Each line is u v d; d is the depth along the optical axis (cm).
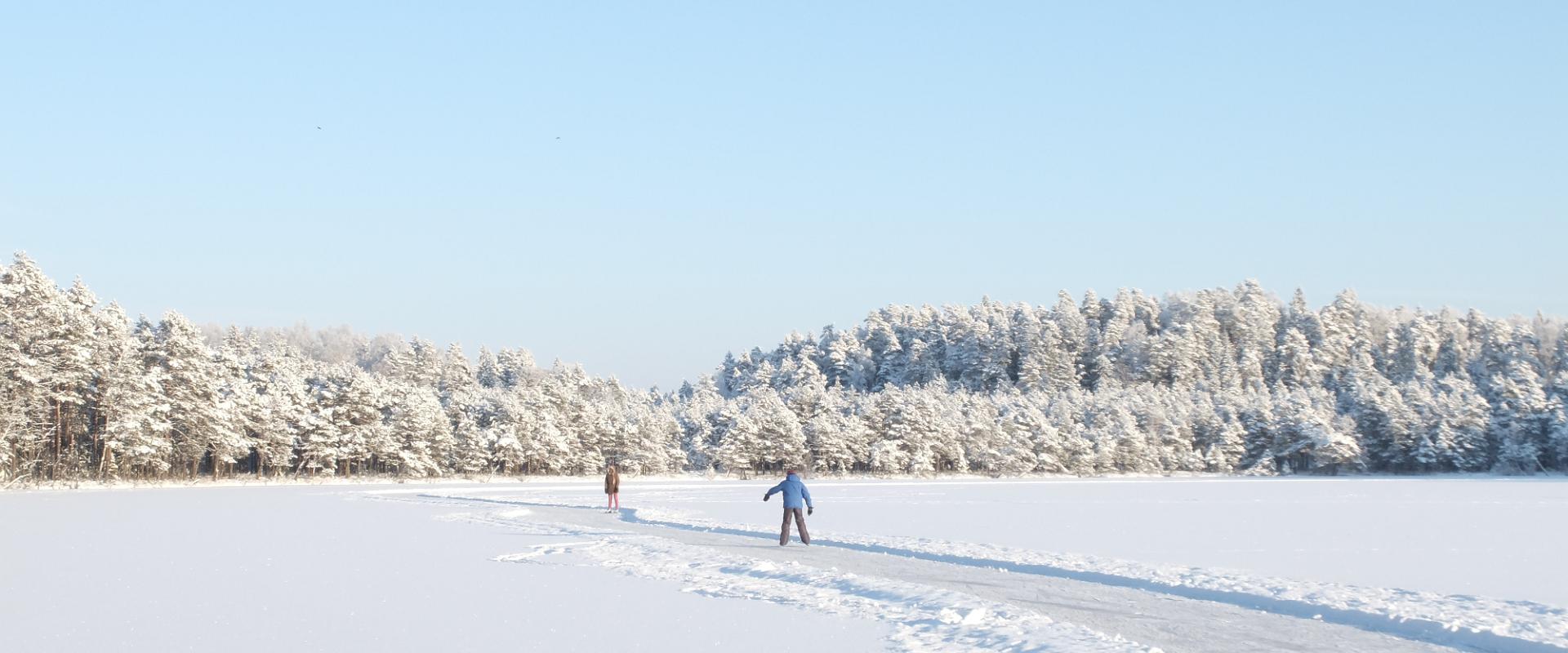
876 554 2444
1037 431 12531
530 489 7544
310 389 10275
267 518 3741
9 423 6369
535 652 1334
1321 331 18762
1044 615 1569
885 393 12556
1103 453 12400
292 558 2350
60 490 6506
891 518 4081
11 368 6378
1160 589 1895
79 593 1820
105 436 7256
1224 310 19575
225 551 2509
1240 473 12744
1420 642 1435
